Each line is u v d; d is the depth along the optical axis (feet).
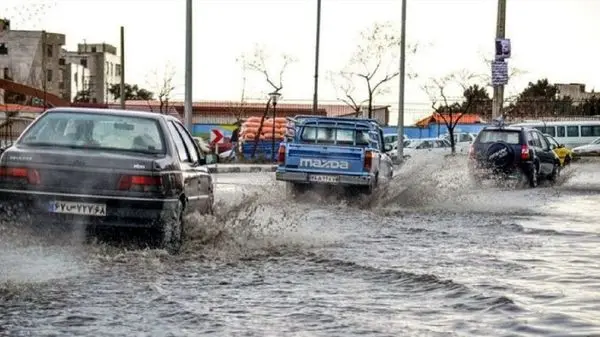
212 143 245.86
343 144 142.92
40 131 69.21
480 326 42.42
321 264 64.03
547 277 58.08
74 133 69.05
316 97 315.99
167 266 60.95
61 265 58.75
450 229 92.07
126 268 59.16
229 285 54.39
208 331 41.24
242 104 469.16
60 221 64.49
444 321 43.75
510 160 172.76
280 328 41.98
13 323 42.19
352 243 77.51
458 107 480.64
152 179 64.80
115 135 69.21
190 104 185.78
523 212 116.16
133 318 43.96
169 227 65.98
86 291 50.88
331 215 108.27
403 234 86.38
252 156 341.41
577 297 50.37
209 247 70.18
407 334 40.70
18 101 413.59
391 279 57.36
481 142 175.94
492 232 88.99
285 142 139.95
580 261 66.33
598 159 351.87
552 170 191.62
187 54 185.57
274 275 58.70
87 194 64.28
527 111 476.54
